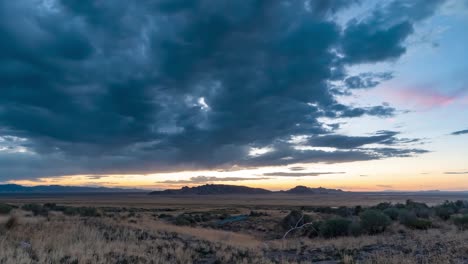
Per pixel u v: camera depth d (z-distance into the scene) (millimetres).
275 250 24938
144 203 133375
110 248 18812
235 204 129250
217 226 47281
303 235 38594
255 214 56719
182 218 48719
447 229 32938
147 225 34188
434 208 54375
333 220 35500
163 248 21094
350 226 34312
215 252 22250
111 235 23641
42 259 14531
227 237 34188
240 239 34938
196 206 110938
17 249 15133
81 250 16953
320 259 19891
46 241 18391
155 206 108000
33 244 17406
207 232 36500
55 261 14820
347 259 17781
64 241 18922
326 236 34719
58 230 22078
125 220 37125
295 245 27859
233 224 47719
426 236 26641
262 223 47250
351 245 24766
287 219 44125
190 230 35844
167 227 35500
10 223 21828
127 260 16953
